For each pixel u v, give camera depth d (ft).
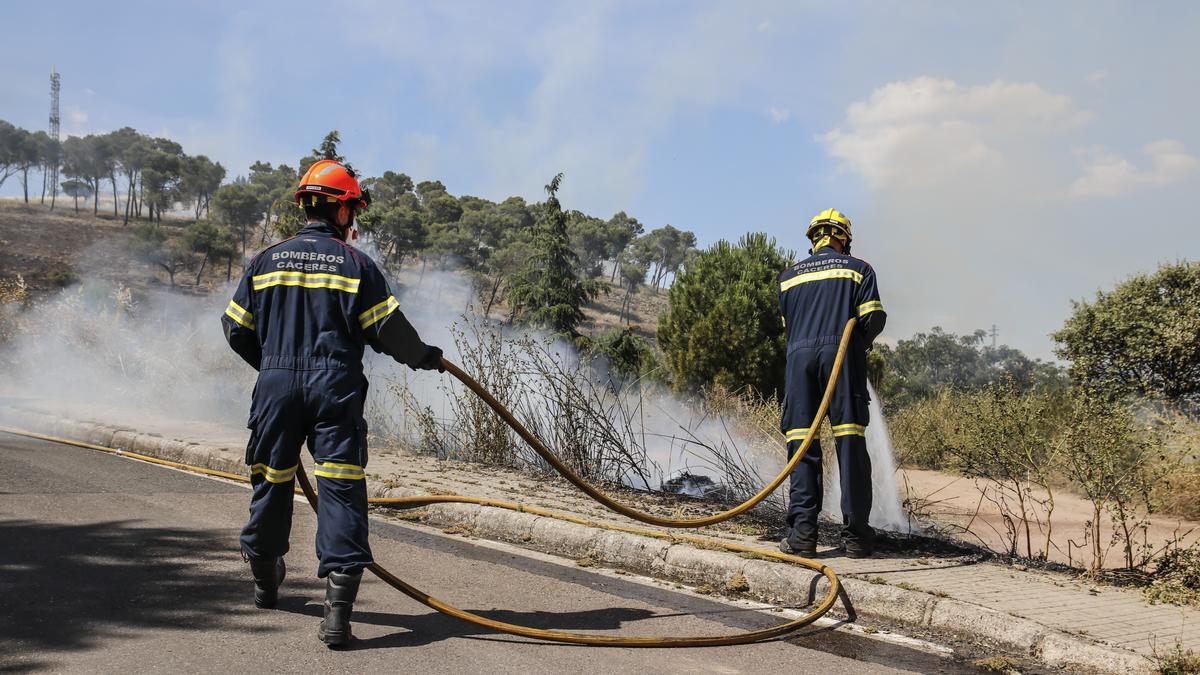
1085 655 11.76
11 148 589.73
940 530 22.09
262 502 12.01
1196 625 13.02
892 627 13.47
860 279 17.24
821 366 17.31
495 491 22.13
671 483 26.63
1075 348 47.19
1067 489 31.37
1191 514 26.45
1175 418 26.68
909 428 38.96
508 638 11.96
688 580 15.90
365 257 11.84
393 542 17.63
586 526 17.88
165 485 22.08
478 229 553.64
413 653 11.09
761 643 12.39
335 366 11.57
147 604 12.46
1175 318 44.14
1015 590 14.61
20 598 12.41
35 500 19.16
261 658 10.62
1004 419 20.07
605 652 11.66
